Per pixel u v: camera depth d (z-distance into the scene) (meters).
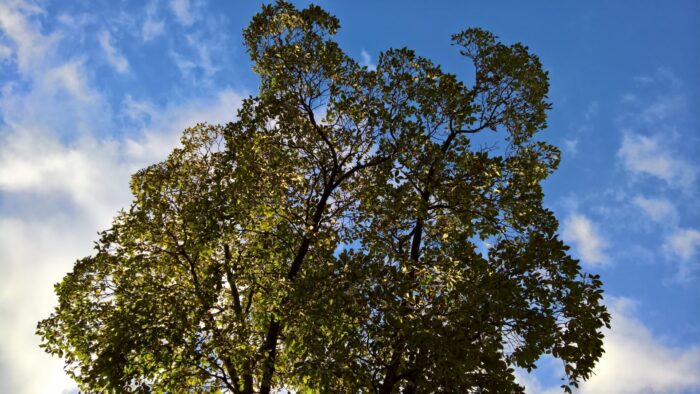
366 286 9.88
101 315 11.97
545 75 13.59
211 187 12.55
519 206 11.91
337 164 13.48
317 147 13.52
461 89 13.00
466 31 14.14
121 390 9.61
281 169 13.01
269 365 10.78
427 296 10.71
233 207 11.87
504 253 11.05
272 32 13.05
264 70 13.30
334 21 12.96
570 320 10.14
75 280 12.59
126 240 13.10
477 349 9.38
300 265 12.43
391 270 10.37
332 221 13.17
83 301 12.51
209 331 10.99
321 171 13.52
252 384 11.46
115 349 9.93
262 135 12.83
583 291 10.41
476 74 13.90
